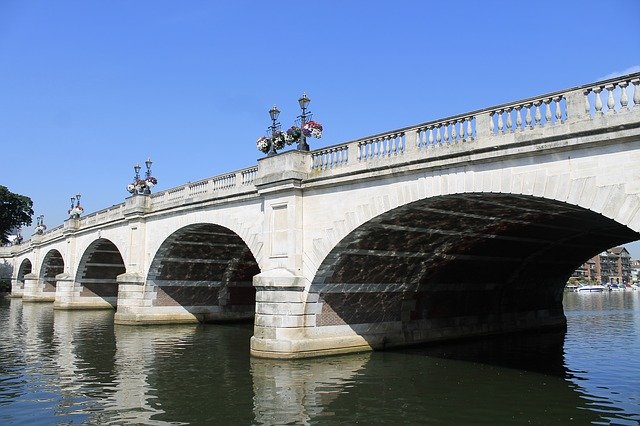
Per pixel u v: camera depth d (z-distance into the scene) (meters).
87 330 33.00
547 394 16.81
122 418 13.91
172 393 16.44
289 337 21.42
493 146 15.39
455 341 28.45
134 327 34.31
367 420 13.97
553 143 14.26
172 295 36.56
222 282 38.44
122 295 35.88
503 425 13.73
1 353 24.09
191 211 29.89
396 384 17.94
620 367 21.30
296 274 21.47
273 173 22.33
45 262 62.47
